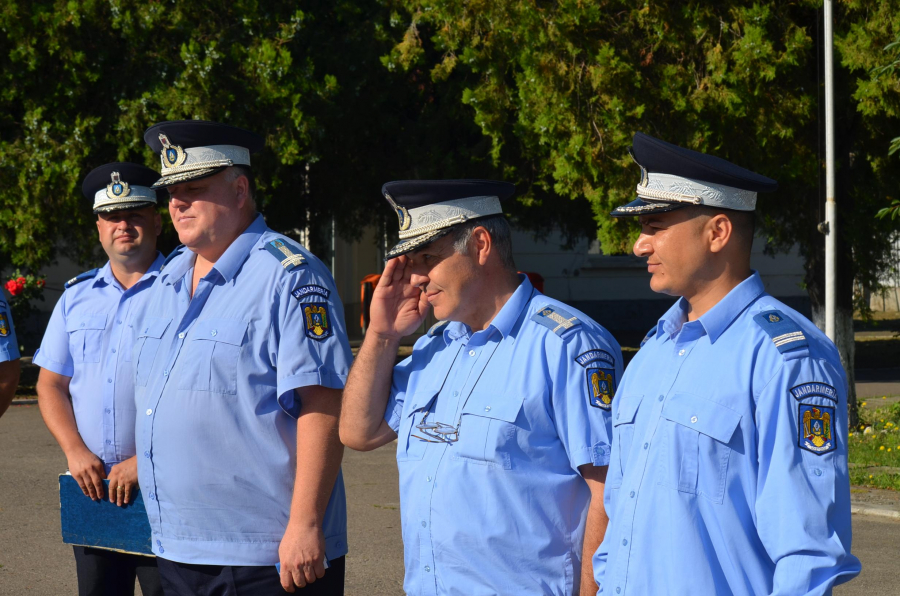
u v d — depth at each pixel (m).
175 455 2.95
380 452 9.23
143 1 11.62
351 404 2.74
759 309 2.06
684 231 2.10
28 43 11.34
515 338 2.47
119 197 3.95
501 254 2.54
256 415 2.91
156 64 11.69
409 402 2.62
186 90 11.34
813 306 10.16
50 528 6.31
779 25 8.54
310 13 12.65
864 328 23.34
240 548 2.90
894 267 10.41
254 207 3.20
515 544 2.33
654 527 2.02
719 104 8.44
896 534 6.18
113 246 3.96
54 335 3.92
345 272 20.11
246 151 3.15
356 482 7.82
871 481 7.49
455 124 13.66
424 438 2.51
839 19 8.76
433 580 2.42
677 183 2.11
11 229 12.14
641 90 8.60
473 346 2.54
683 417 2.01
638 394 2.16
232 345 2.92
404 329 2.70
